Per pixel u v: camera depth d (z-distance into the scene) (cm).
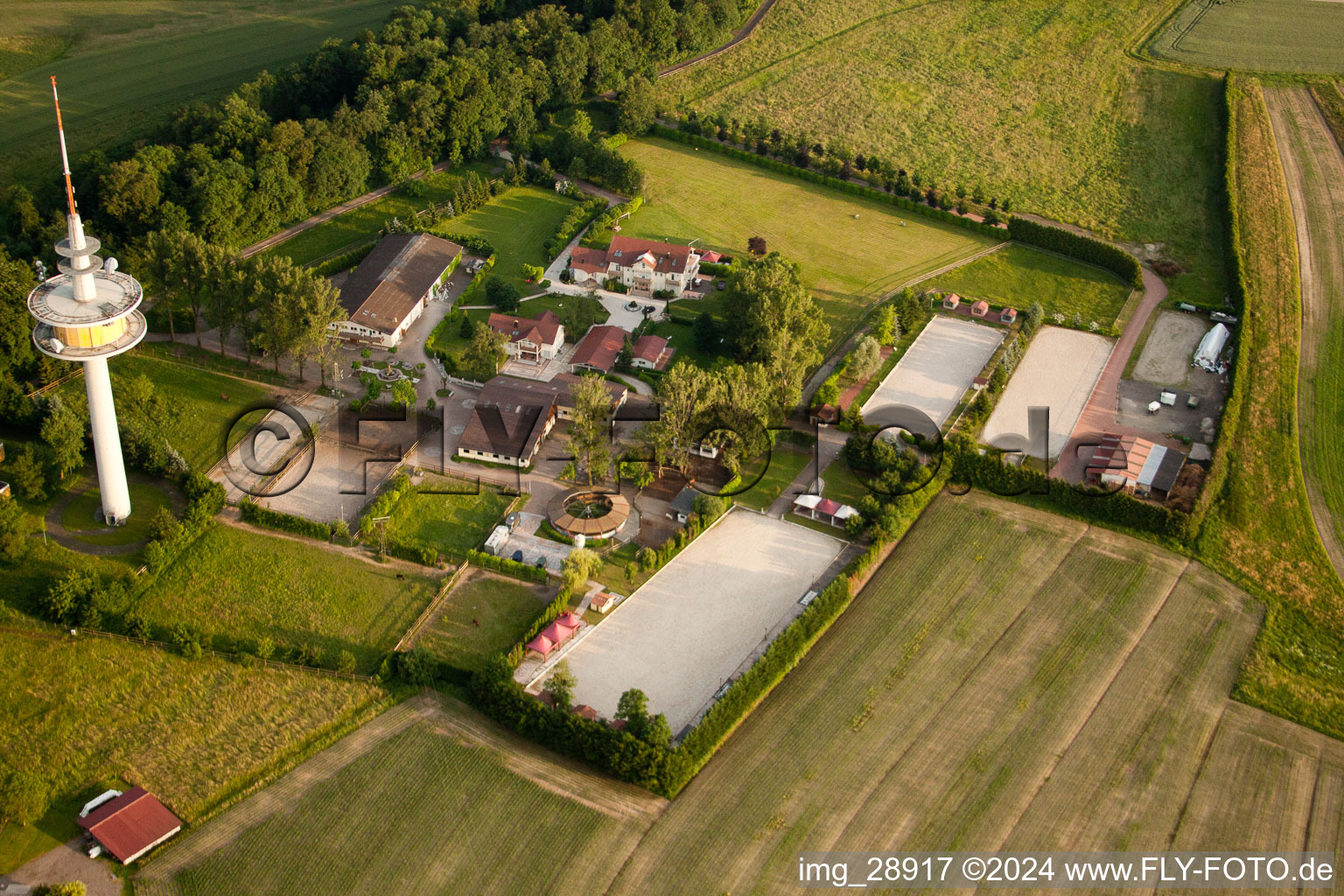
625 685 10844
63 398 13612
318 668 10794
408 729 10294
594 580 12081
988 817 9812
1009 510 13438
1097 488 13488
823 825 9656
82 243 10412
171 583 11600
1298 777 10344
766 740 10412
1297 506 13662
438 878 9038
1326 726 10869
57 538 11869
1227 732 10756
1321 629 12019
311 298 14525
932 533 13050
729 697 10406
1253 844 9719
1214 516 13362
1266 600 12312
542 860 9225
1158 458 13975
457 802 9656
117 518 12106
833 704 10812
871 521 12975
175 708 10300
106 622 10975
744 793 9906
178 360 15062
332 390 14800
